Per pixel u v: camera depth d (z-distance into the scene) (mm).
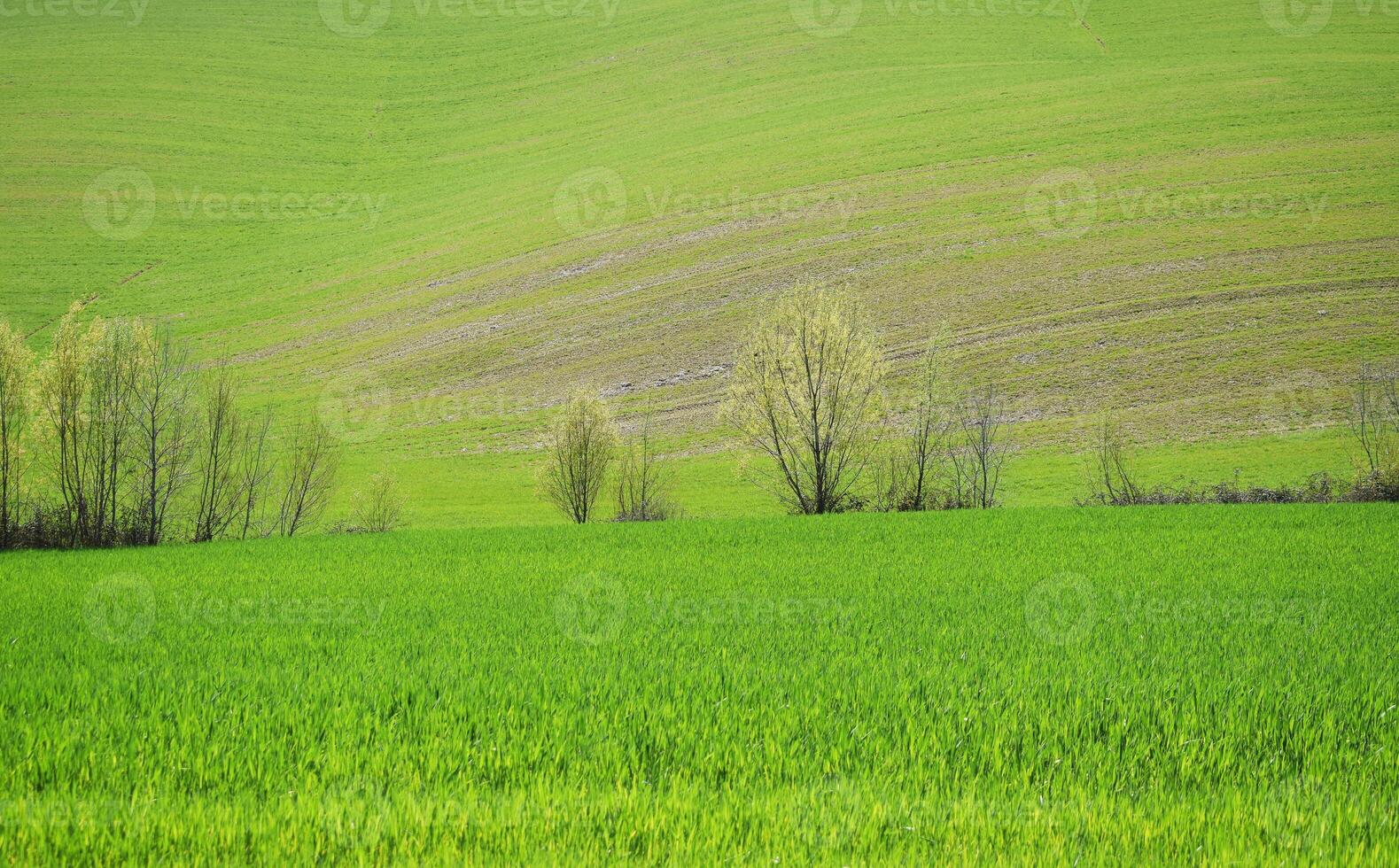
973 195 92938
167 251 106438
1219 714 9398
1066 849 6582
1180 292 71625
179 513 40812
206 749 8406
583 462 48844
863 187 98625
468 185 119188
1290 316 66125
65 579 20078
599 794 7457
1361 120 94750
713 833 6699
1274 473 48625
